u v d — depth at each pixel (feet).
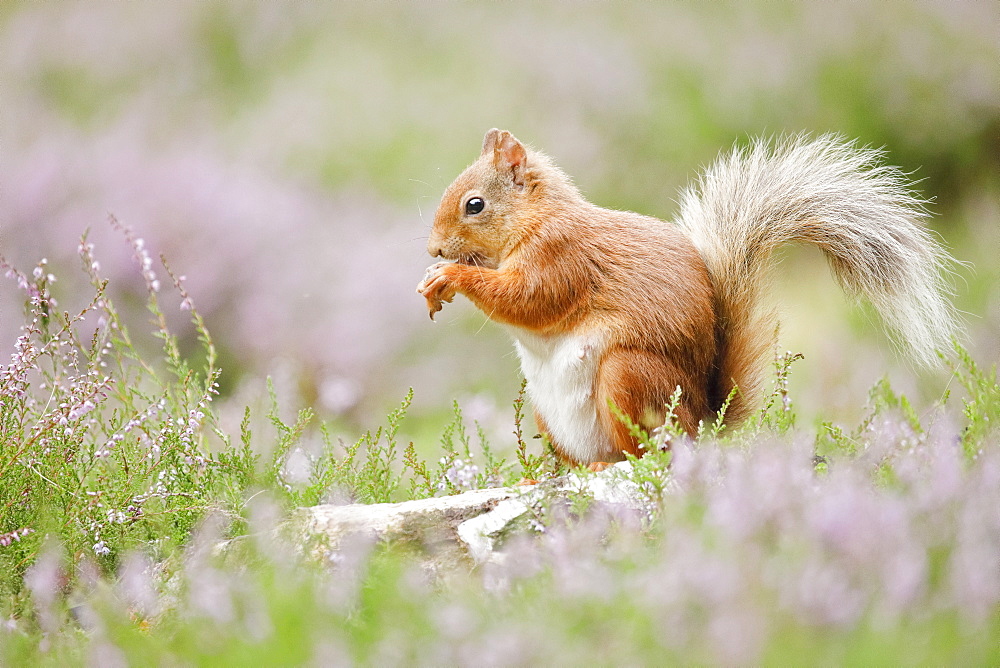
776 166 29.91
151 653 18.61
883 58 73.72
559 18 84.28
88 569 22.48
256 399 39.60
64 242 53.21
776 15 78.59
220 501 24.34
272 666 17.56
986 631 17.15
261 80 86.38
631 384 25.99
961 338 39.34
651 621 16.55
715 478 20.57
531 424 40.55
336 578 19.81
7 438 24.40
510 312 27.27
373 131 75.46
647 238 27.50
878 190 29.48
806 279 59.31
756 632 16.26
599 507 21.75
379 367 52.60
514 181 28.60
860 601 17.02
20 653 19.48
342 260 57.82
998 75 70.90
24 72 83.20
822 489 19.43
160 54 86.53
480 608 17.87
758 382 27.78
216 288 53.31
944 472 19.02
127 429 25.40
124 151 62.85
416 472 27.73
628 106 74.69
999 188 67.26
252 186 62.44
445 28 85.76
